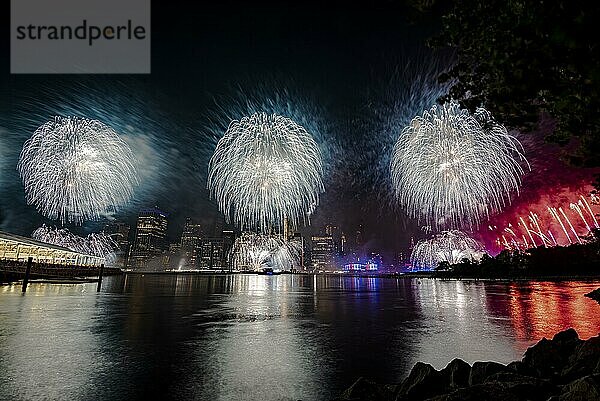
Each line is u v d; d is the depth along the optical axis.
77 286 61.19
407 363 16.23
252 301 44.56
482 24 5.81
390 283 106.88
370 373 14.82
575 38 4.29
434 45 6.48
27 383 13.09
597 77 4.71
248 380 13.81
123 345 18.97
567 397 7.53
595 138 7.26
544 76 5.59
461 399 8.18
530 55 5.35
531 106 6.61
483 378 10.29
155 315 30.03
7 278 58.34
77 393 12.26
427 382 10.28
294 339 21.12
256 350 18.39
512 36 5.31
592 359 10.38
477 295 53.53
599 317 29.34
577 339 13.27
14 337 20.05
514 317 29.97
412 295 55.41
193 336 21.61
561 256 101.69
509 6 5.28
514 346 19.48
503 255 116.50
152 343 19.56
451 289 69.56
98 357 16.59
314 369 15.28
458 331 23.75
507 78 5.89
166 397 12.06
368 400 9.45
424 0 6.23
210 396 12.20
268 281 124.25
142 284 81.94
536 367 11.61
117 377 13.92
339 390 12.89
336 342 20.38
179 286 78.62
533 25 4.82
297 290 69.50
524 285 78.25
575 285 75.38
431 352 18.20
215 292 60.31
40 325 23.72
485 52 5.90
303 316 30.97
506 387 8.56
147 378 13.85
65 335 20.89
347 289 73.44
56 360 15.92
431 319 29.28
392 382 13.77
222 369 15.12
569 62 5.11
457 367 11.07
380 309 36.50
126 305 36.50
